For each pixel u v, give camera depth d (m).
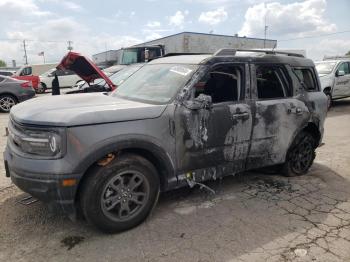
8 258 3.07
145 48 15.46
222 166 4.20
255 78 4.36
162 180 3.81
